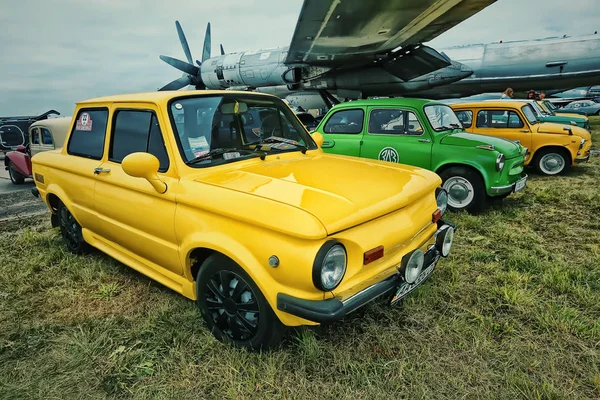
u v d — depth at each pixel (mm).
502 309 2764
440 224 2799
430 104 5535
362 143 5668
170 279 2680
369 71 12094
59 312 2854
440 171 5238
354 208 2029
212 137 2711
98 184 3053
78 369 2219
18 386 2088
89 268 3518
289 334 2361
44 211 5969
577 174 7637
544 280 3104
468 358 2244
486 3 7875
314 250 1829
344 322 2586
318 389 2027
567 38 14375
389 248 2193
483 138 5309
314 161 2918
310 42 10062
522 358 2234
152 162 2354
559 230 4375
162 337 2463
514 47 14648
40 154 4039
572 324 2504
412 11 8188
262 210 1979
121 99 2969
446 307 2779
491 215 4973
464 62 14859
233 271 2174
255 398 1986
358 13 8242
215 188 2246
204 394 2027
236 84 16109
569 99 26922
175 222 2396
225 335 2367
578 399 1932
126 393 2053
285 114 3371
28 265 3650
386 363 2188
